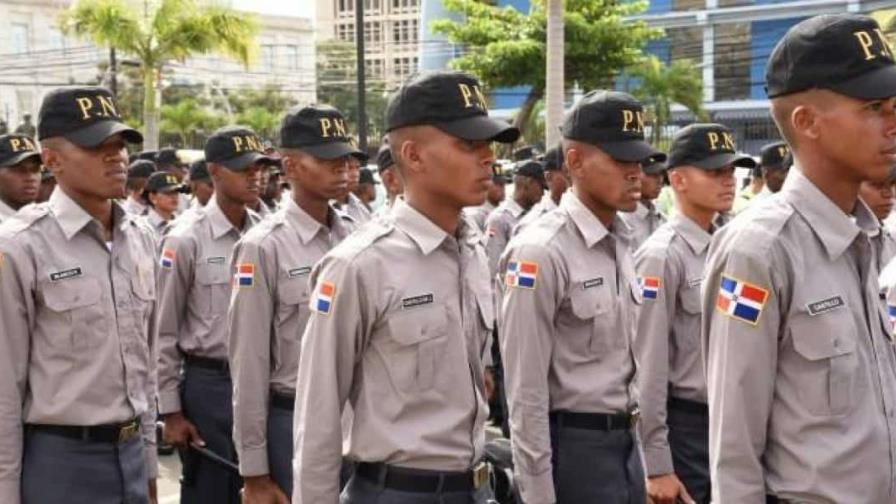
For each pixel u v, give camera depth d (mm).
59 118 3604
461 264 2955
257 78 52438
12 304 3490
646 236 6816
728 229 2494
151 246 4020
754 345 2375
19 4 44250
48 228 3619
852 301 2393
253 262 4223
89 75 45406
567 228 3736
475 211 9992
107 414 3629
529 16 20750
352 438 2928
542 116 23234
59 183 3684
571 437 3703
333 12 66938
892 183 3969
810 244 2391
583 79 20391
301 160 4355
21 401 3549
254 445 4164
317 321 2857
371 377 2879
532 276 3605
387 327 2838
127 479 3697
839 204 2430
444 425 2854
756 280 2367
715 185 4305
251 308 4188
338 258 2865
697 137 4352
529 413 3561
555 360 3717
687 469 4301
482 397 2988
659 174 6672
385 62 62125
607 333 3721
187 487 5148
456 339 2898
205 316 5133
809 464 2352
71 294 3584
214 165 5262
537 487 3543
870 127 2307
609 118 3672
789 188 2445
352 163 4578
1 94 44375
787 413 2396
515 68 20281
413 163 2881
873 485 2344
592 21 20078
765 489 2436
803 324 2355
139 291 3814
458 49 31719
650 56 26516
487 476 2996
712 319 2529
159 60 18578
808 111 2369
